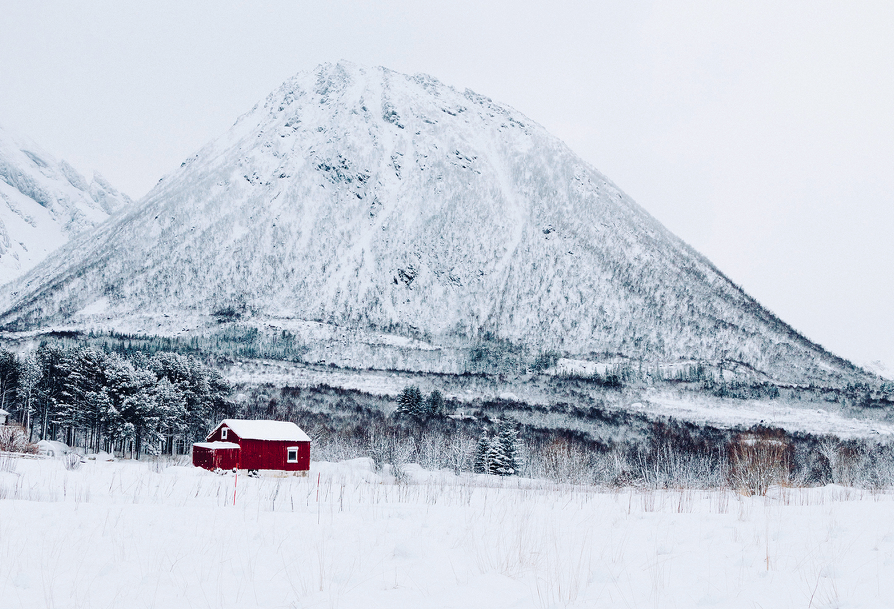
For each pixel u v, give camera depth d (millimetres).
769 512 14742
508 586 6980
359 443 76812
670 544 9883
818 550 8602
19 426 68062
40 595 6555
